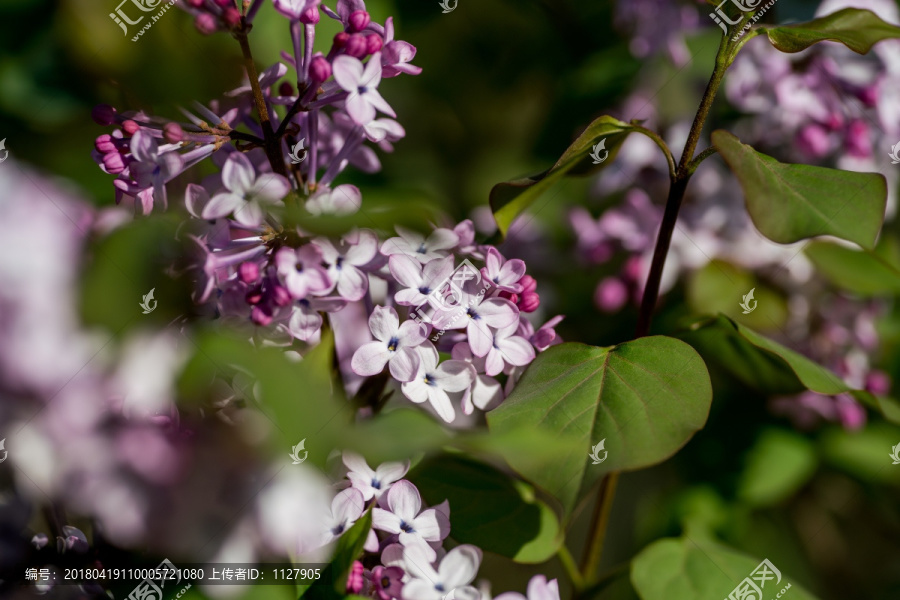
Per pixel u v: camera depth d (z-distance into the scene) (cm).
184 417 43
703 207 61
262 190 46
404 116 70
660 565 53
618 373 48
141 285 44
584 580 53
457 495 52
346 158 49
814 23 49
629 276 60
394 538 48
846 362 61
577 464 46
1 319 42
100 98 50
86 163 49
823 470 64
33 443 42
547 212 66
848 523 65
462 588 47
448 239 49
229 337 43
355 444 42
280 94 50
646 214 61
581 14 68
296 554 46
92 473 43
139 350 43
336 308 47
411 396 48
